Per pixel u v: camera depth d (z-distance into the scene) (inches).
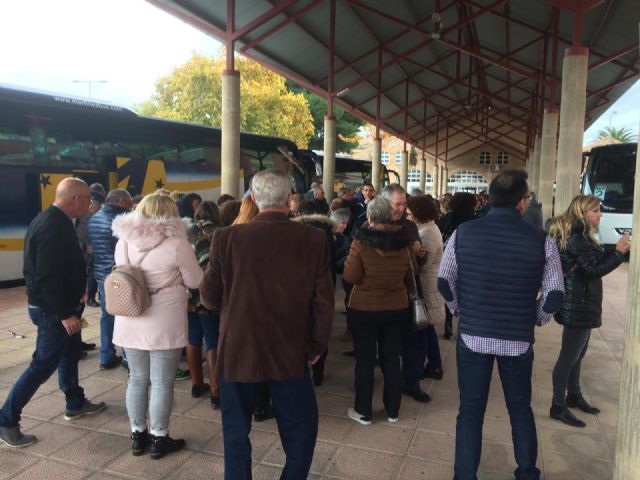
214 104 1355.8
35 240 133.7
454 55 1038.4
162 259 130.5
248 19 570.9
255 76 1418.6
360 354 154.7
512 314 109.8
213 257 102.9
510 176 112.9
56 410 162.1
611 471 131.3
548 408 168.7
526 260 108.4
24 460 132.9
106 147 422.6
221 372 101.6
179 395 175.9
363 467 131.8
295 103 1419.8
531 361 113.3
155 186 457.7
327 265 103.5
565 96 480.4
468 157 2036.2
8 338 241.8
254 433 149.6
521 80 1143.6
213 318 160.4
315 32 694.5
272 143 590.9
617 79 889.5
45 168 382.6
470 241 113.0
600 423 157.8
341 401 173.2
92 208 304.2
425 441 145.9
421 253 180.4
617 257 139.6
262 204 104.3
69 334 139.5
